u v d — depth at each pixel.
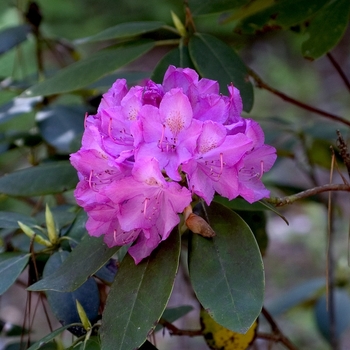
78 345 0.73
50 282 0.72
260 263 0.70
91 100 1.02
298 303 1.21
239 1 0.88
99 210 0.70
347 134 1.14
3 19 1.71
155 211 0.69
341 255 1.90
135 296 0.70
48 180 0.87
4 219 0.82
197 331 0.88
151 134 0.68
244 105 0.83
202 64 0.84
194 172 0.69
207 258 0.70
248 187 0.72
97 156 0.69
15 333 0.99
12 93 1.26
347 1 0.85
